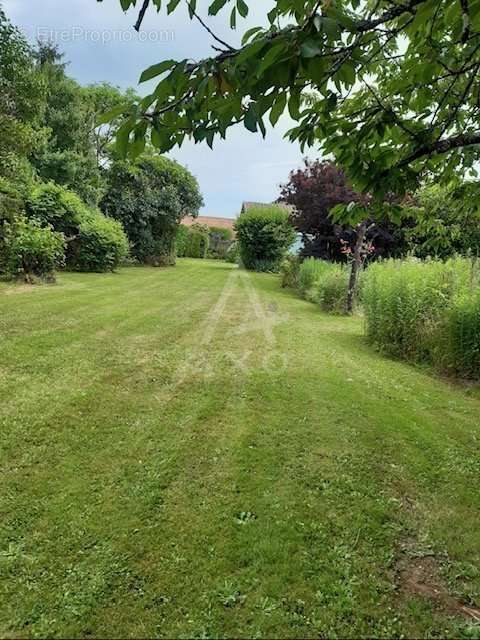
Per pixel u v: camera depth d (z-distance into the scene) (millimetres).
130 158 1251
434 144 1864
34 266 9234
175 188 17938
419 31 1545
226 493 2154
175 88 1099
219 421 3020
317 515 2012
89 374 3820
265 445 2686
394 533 1916
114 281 11031
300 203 11648
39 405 3078
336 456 2588
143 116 1178
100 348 4668
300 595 1548
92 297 7949
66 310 6492
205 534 1843
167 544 1774
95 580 1571
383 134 1837
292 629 1414
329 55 1182
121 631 1387
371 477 2373
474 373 4250
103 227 12719
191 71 1077
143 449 2555
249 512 2012
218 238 34875
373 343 5711
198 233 29672
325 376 4172
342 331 6633
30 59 9102
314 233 12398
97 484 2174
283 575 1637
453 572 1706
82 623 1403
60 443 2564
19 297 7320
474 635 1419
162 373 4008
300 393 3656
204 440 2715
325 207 11102
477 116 2197
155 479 2238
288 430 2918
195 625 1410
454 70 1870
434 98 2080
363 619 1465
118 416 3002
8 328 5145
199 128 1209
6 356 4113
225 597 1524
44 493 2074
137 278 12312
